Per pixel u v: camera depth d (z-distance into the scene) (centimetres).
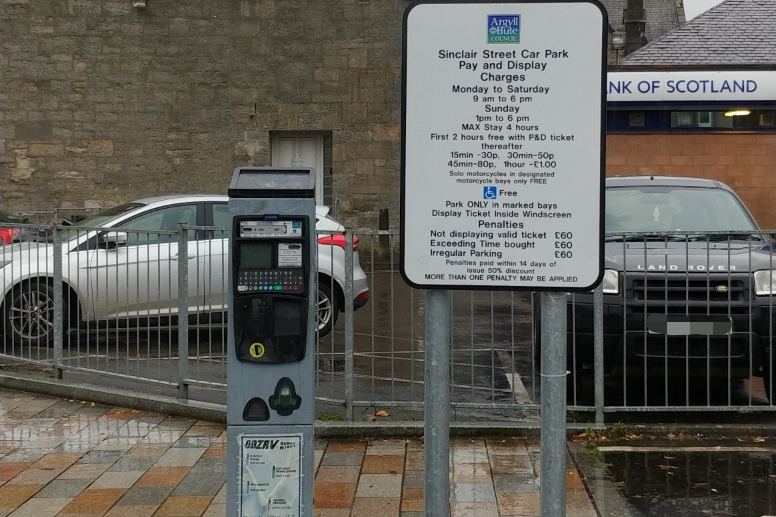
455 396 673
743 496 490
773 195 1723
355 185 1880
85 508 467
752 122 1722
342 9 1848
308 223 354
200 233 706
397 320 744
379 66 1861
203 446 577
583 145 284
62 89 1841
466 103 286
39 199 1853
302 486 359
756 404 673
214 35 1847
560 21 282
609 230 740
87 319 716
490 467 534
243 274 353
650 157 1742
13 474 521
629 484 510
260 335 355
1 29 1822
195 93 1858
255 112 1862
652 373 630
